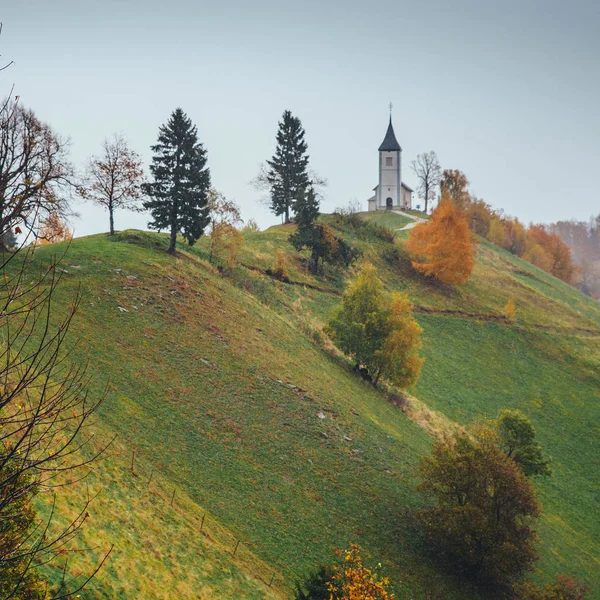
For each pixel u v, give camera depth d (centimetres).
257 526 3588
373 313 6744
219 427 4378
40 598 1335
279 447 4503
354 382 6419
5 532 1246
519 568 3962
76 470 2788
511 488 4150
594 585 4838
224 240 7969
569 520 5888
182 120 7025
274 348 6041
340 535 3878
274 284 8375
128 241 7050
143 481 3212
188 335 5419
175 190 7050
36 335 4062
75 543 2258
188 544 2888
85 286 5338
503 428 5388
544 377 9112
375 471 4762
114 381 4216
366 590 2680
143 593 2281
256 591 2864
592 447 7650
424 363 8169
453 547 4038
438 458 4425
